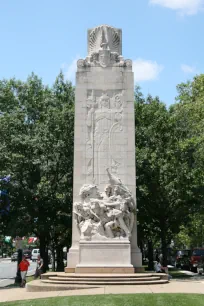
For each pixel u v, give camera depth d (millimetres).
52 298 15133
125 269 20344
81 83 24438
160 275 20000
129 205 21969
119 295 15070
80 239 21156
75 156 23500
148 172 33344
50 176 32094
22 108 37000
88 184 22844
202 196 34969
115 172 23250
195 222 49656
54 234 36188
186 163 34500
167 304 13812
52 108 32438
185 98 45906
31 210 31203
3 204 31469
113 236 21188
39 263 33000
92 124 23891
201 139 33750
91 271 20359
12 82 38188
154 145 35656
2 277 45656
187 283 19094
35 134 32812
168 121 35938
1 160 30172
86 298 14711
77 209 22062
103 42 25000
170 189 33875
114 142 23641
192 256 41719
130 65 24578
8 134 32031
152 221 37312
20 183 31328
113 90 24328
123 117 23953
